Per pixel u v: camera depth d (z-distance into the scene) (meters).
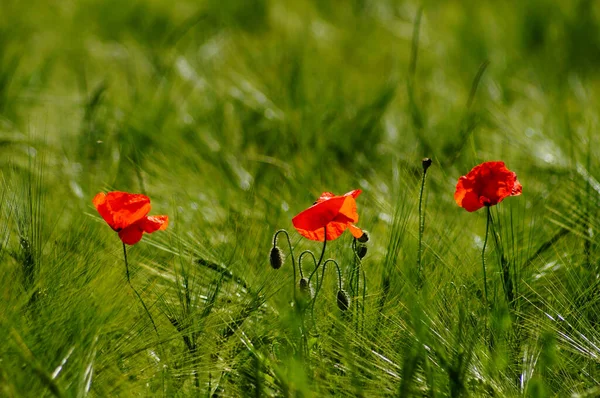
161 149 5.12
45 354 4.42
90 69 6.59
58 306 4.47
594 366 4.48
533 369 4.45
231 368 4.49
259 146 5.25
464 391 4.38
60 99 5.71
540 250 4.68
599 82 6.34
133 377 4.46
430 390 4.38
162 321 4.53
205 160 5.09
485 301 4.54
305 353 4.46
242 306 4.55
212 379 4.48
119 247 4.65
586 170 4.83
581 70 6.47
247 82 5.52
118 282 4.52
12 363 4.40
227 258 4.62
